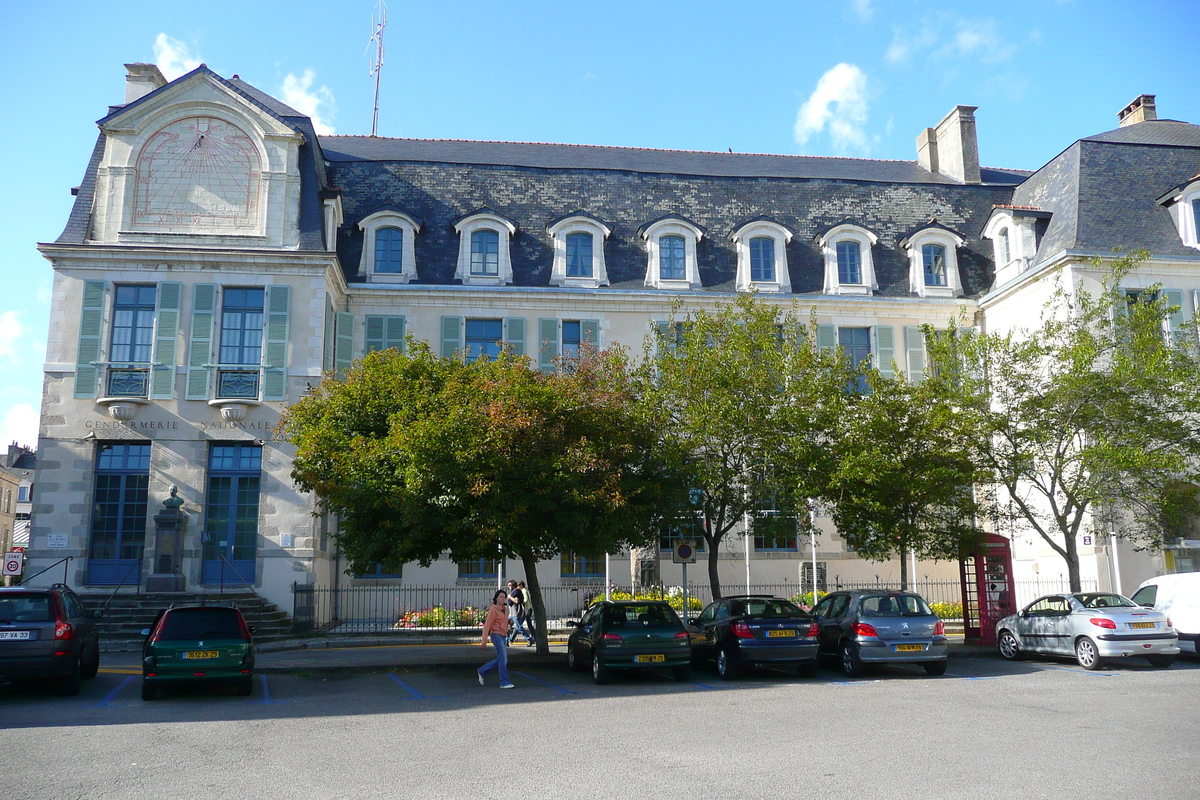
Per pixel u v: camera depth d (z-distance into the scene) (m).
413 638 22.20
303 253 24.34
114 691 14.31
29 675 13.07
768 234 28.75
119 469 23.73
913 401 20.38
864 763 8.41
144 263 24.31
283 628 22.58
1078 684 14.14
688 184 30.38
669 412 19.34
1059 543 24.73
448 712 12.05
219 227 24.72
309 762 8.87
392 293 27.20
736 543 27.47
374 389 17.55
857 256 29.22
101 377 23.70
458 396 16.28
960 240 29.44
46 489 23.17
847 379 20.66
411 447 15.38
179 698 13.51
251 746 9.73
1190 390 19.72
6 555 22.69
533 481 16.05
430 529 16.23
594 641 15.23
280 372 24.02
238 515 23.81
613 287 27.95
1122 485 19.86
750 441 19.47
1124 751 8.79
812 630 15.55
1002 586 20.56
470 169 29.70
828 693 13.51
